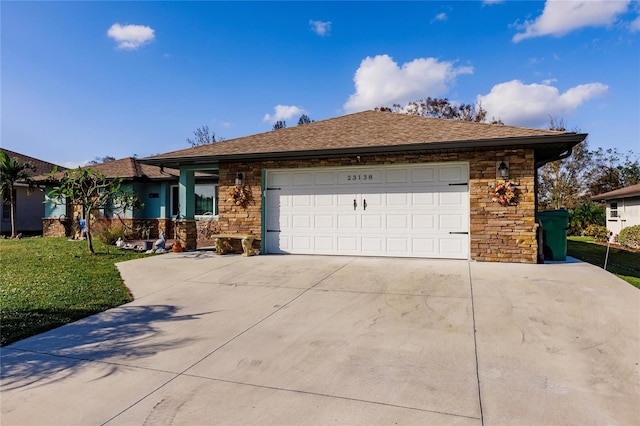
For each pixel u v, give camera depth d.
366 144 8.46
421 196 8.59
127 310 5.29
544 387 2.85
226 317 4.87
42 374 3.30
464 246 8.26
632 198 16.62
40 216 20.77
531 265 7.50
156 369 3.37
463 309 4.82
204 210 16.30
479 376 3.06
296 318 4.74
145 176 15.87
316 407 2.66
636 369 3.13
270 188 9.84
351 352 3.63
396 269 7.33
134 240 14.94
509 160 7.82
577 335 3.89
